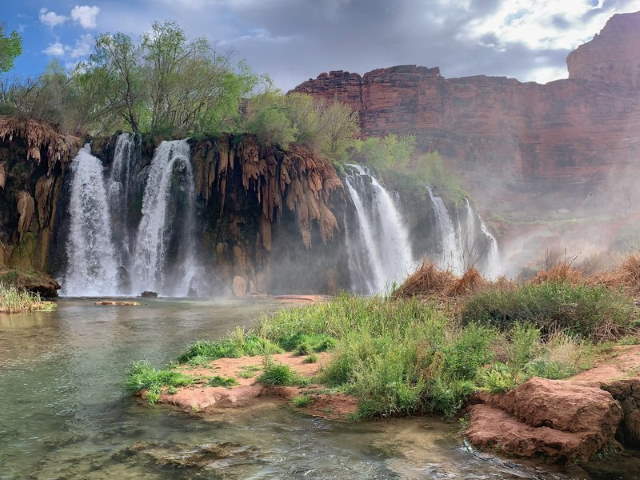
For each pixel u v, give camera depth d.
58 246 33.69
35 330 13.68
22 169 33.00
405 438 5.50
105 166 36.56
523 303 9.45
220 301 24.92
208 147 36.56
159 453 5.11
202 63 45.78
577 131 114.38
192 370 8.45
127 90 44.25
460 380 6.73
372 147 54.22
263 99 48.78
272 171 37.00
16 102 37.59
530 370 6.47
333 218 38.75
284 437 5.56
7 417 6.29
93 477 4.54
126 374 8.55
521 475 4.54
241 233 37.50
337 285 40.34
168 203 35.97
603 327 8.40
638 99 118.81
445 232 51.78
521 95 114.25
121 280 34.72
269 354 9.74
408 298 13.06
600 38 132.12
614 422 5.09
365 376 6.76
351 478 4.50
